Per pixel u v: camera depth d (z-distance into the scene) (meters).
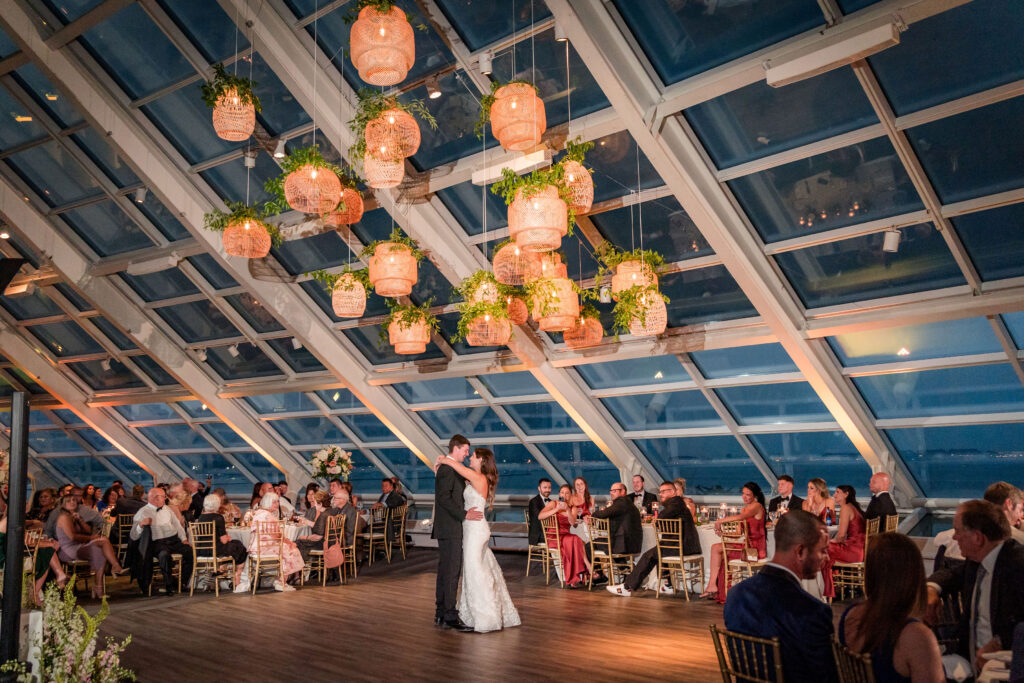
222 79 6.34
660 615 7.25
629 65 6.02
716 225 6.74
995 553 3.09
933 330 7.25
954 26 5.00
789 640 2.71
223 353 11.79
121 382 13.57
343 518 9.60
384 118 6.10
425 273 9.11
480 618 6.65
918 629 2.43
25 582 4.13
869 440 8.27
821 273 7.12
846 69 5.52
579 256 8.21
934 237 6.38
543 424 10.87
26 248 10.81
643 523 8.88
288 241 9.28
